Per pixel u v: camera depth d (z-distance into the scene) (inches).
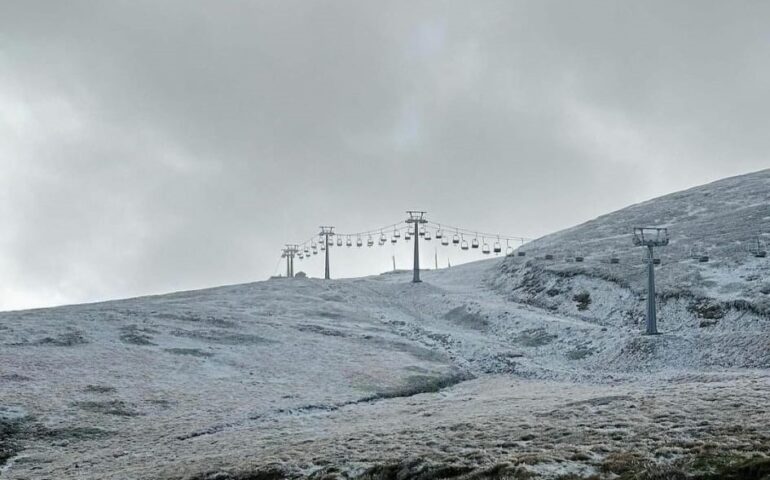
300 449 1226.0
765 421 1020.5
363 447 1176.8
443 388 2255.2
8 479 1275.8
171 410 1807.3
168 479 1132.5
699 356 2309.3
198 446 1421.0
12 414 1662.2
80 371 2122.3
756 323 2566.4
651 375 2145.7
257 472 1094.4
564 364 2598.4
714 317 2736.2
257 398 1953.7
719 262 3326.8
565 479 868.6
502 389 2100.1
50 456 1439.5
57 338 2544.3
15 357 2212.1
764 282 2940.5
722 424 1026.7
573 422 1187.9
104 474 1233.4
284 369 2363.4
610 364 2463.1
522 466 922.1
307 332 3051.2
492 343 2957.7
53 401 1793.8
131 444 1509.6
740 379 1740.9
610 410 1261.1
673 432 1016.2
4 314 3282.5
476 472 940.6
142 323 2952.8
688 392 1381.6
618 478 848.3
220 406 1849.2
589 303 3339.1
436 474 973.2
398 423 1462.8
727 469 815.7
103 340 2583.7
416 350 2807.6
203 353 2519.7
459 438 1160.8
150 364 2293.3
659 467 855.1
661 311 2947.8
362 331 3161.9
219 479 1097.4
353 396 2016.5
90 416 1706.4
